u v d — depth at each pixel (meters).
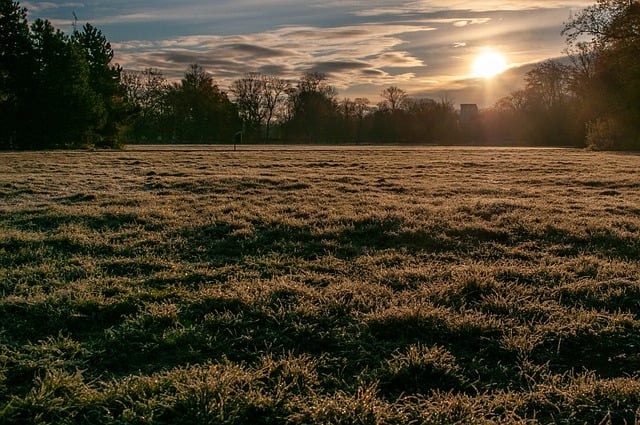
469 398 3.72
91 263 7.24
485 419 3.45
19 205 12.37
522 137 83.44
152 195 14.05
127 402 3.65
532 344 4.55
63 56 45.22
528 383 3.97
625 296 5.76
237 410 3.49
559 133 78.25
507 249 8.08
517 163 27.08
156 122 92.88
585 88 51.25
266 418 3.48
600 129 48.38
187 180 17.22
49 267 6.94
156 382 3.83
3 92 42.59
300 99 98.50
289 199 13.23
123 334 4.80
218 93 97.12
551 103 80.38
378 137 99.38
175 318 5.13
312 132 98.88
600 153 39.84
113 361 4.38
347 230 9.34
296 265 7.28
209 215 10.80
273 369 4.09
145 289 6.07
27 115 44.47
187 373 3.97
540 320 5.13
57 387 3.79
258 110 99.38
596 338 4.73
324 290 6.04
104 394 3.71
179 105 92.44
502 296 5.84
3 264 7.22
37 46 44.59
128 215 10.58
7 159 28.47
